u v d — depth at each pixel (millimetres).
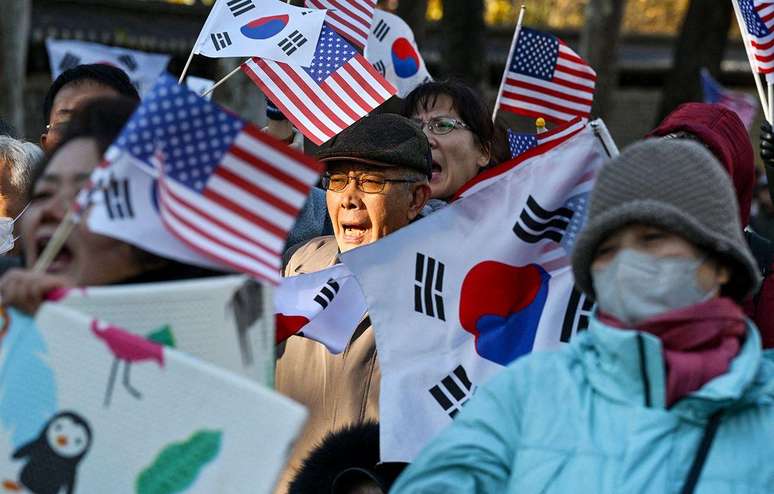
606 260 7668
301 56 14078
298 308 11641
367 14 16281
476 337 10180
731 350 7426
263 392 6766
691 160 7547
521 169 10359
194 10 67938
